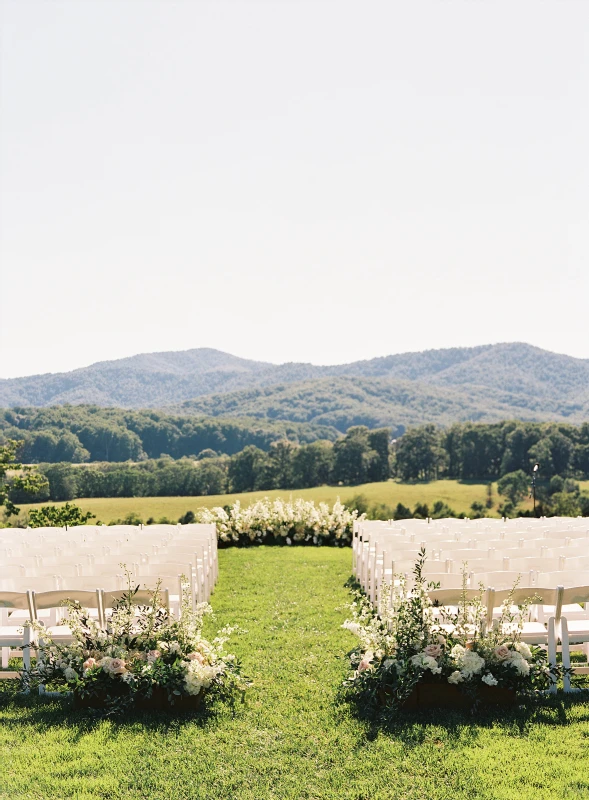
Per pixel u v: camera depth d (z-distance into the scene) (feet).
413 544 30.22
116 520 164.04
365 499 199.93
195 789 15.48
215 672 19.83
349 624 21.86
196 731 18.26
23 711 19.83
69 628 22.07
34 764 16.57
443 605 21.38
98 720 18.94
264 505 58.85
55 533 42.16
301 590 36.86
